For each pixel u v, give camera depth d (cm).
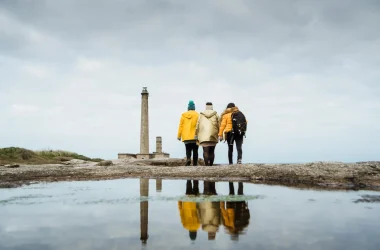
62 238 278
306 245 246
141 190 628
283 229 299
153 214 385
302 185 682
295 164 927
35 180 880
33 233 299
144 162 2033
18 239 278
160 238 271
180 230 300
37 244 262
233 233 285
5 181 856
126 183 773
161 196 539
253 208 416
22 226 329
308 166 854
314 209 406
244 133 1174
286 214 373
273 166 929
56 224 337
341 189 612
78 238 277
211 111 1233
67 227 321
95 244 257
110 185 733
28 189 670
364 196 518
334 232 286
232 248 239
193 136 1283
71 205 466
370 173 736
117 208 433
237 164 1074
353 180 699
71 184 765
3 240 275
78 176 970
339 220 338
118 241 264
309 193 559
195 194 559
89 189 657
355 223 323
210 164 1242
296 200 481
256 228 304
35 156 2753
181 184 734
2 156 2472
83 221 350
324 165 841
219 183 743
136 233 291
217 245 247
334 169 789
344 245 246
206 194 557
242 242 255
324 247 240
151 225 324
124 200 502
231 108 1194
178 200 495
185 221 342
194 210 409
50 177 948
